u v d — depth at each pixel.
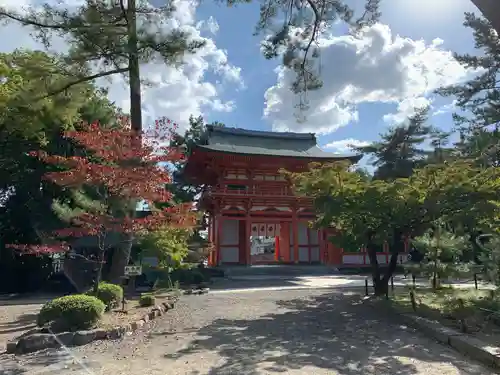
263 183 38.09
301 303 15.29
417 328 10.21
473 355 7.67
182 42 15.81
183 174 43.81
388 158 44.91
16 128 17.27
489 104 33.06
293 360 7.52
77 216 11.95
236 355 7.88
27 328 11.26
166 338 9.42
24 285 25.67
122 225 11.73
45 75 14.84
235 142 40.41
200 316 12.61
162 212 12.39
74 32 14.83
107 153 11.12
